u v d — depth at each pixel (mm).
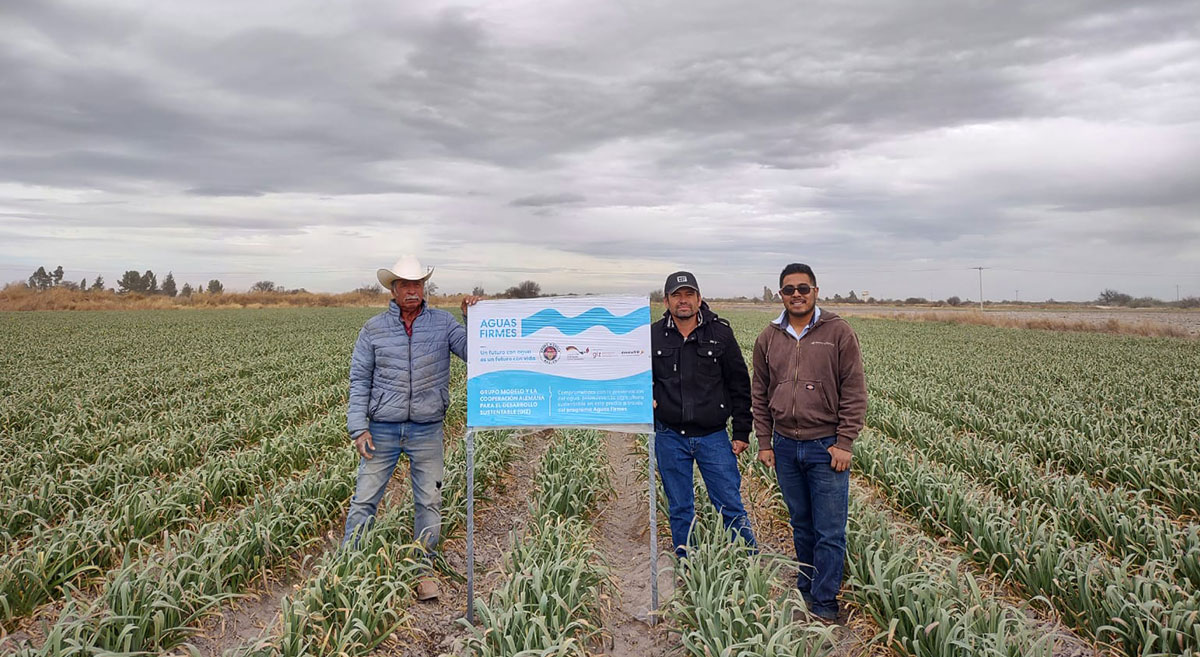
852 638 4297
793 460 4535
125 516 5301
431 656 4227
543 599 3869
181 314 48531
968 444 8039
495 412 4496
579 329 4496
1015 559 4777
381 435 4992
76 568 4777
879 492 7078
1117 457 7301
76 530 4988
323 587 4211
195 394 12133
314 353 20016
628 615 4762
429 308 5180
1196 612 3666
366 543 4746
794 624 3641
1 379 13930
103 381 13812
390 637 4277
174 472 7395
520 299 4520
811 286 4367
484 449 7781
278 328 32719
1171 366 17406
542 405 4488
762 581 4148
